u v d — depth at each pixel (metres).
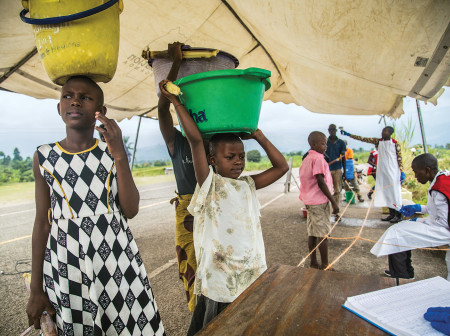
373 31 1.92
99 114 1.27
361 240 4.43
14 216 8.31
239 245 1.56
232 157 1.59
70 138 1.38
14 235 5.92
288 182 9.96
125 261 1.40
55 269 1.34
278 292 1.10
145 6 2.51
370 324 0.88
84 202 1.34
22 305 2.92
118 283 1.37
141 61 3.26
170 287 3.12
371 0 1.71
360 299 0.99
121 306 1.37
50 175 1.35
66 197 1.34
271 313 0.96
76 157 1.37
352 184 7.59
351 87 3.75
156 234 5.24
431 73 2.06
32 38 2.52
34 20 1.15
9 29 2.30
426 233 2.54
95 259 1.33
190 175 1.98
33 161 1.40
